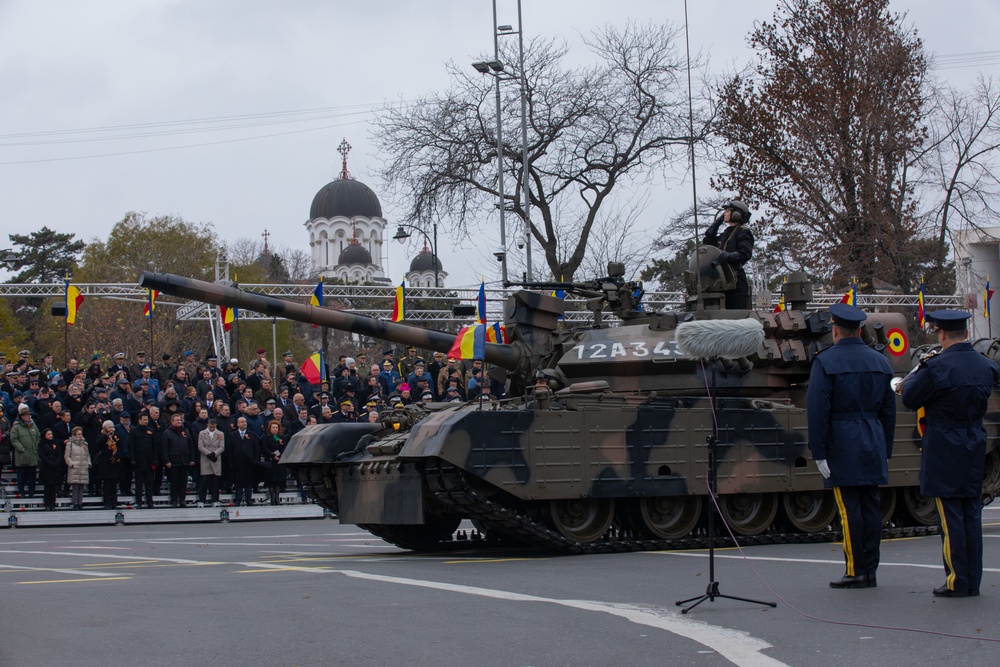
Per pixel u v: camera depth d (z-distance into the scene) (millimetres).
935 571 12625
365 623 9672
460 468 15312
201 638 9125
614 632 9055
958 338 10781
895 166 45938
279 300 17312
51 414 25906
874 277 46750
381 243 118312
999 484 20422
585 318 39219
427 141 44750
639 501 16969
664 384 18125
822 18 46938
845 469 11094
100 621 9977
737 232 19406
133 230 76250
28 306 86562
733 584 11789
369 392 29641
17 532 22734
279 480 27062
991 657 7965
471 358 18172
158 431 26047
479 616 9922
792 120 46188
